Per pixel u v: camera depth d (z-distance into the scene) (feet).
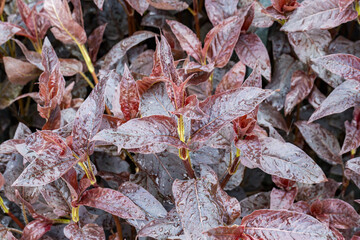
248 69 2.70
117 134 2.00
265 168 2.19
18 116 2.97
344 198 2.72
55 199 2.32
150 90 2.19
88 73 2.85
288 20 2.44
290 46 2.72
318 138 2.65
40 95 2.26
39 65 2.62
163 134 2.04
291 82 2.63
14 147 2.37
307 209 2.43
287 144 2.21
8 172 2.47
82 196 2.19
